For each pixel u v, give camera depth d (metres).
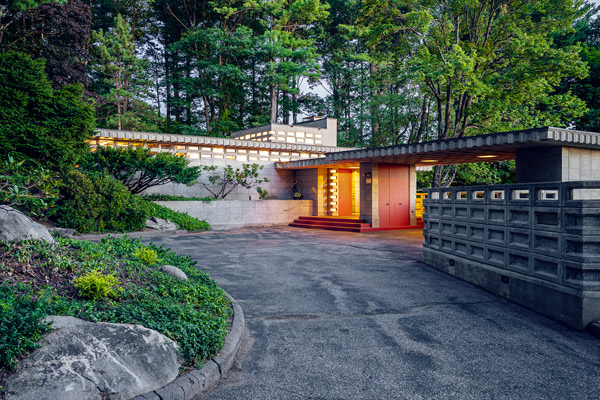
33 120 13.36
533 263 6.91
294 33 42.97
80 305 4.57
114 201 16.31
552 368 4.69
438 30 22.88
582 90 27.30
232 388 4.16
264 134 30.50
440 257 10.08
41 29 23.80
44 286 4.80
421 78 21.08
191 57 43.28
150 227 17.56
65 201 15.33
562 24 21.66
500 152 14.77
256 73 45.31
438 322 6.25
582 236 5.82
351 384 4.25
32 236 5.95
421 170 27.64
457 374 4.50
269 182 24.62
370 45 24.16
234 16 42.22
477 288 8.35
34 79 13.61
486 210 8.25
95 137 19.39
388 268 10.38
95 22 38.81
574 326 6.01
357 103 41.81
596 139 11.38
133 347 3.93
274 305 7.07
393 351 5.12
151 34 43.59
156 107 46.44
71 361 3.53
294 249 13.63
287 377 4.40
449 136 26.17
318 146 26.31
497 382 4.32
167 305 5.27
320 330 5.86
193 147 22.58
